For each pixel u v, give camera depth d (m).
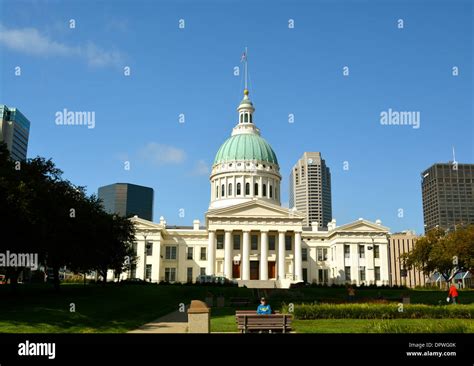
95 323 32.78
